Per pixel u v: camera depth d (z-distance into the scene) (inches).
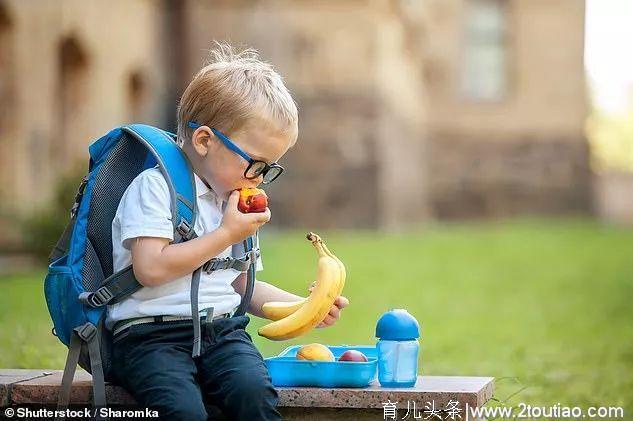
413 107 3420.3
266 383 398.0
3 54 1727.4
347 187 2758.4
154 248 400.5
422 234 2709.2
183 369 397.4
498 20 3742.6
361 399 406.6
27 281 1407.5
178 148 420.8
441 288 1515.7
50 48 1866.4
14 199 1722.4
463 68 3730.3
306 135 2751.0
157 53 2687.0
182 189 410.6
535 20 3732.8
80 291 409.4
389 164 2842.0
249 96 409.7
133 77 2516.0
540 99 3732.8
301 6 2746.1
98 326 406.6
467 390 410.0
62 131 2076.8
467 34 3732.8
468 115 3705.7
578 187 3750.0
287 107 417.7
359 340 959.6
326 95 2746.1
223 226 404.8
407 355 419.8
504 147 3725.4
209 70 421.1
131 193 411.5
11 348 798.5
